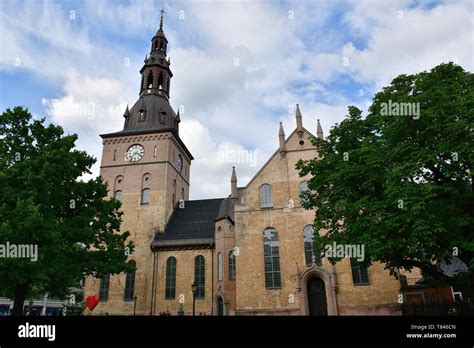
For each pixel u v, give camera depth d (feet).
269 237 119.55
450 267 107.24
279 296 112.16
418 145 59.77
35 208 61.41
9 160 73.56
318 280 112.06
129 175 174.09
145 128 184.55
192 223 165.58
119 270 83.05
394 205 59.98
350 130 77.05
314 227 76.43
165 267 148.05
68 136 80.89
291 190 122.83
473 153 51.90
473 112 53.36
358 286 108.37
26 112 79.00
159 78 204.03
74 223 77.00
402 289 107.96
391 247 57.16
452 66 67.05
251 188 125.90
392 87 69.46
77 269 73.31
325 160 76.69
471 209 58.65
